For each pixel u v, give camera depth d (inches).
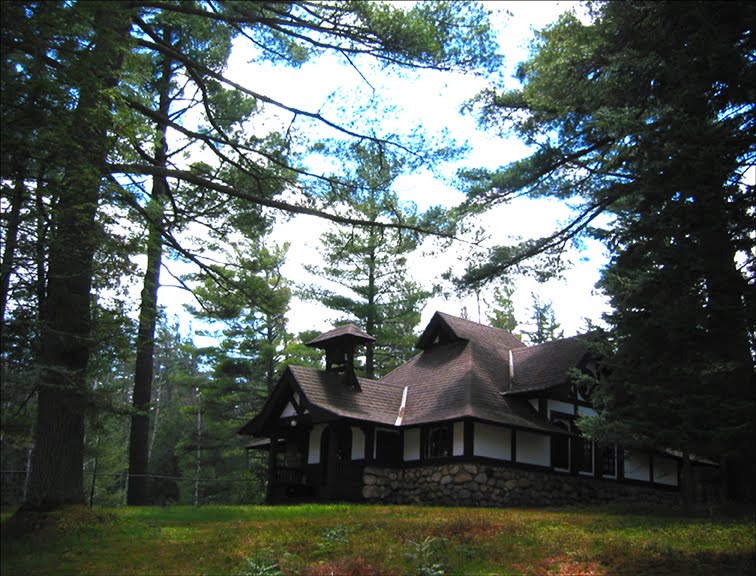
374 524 524.1
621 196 665.0
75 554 432.8
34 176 382.6
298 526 519.2
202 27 682.2
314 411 892.6
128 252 481.1
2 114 339.6
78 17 358.3
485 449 888.9
